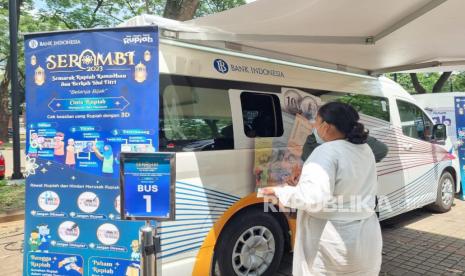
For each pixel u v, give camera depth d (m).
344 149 2.43
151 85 3.17
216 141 3.78
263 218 4.10
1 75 28.97
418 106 6.67
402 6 3.33
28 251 3.39
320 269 2.44
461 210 7.69
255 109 4.17
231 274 3.84
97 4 18.83
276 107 4.36
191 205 3.51
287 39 3.96
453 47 4.74
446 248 5.49
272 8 3.22
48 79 3.33
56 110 3.33
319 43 4.13
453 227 6.51
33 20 18.72
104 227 3.26
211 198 3.66
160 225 3.28
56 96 3.32
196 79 3.71
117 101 3.22
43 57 3.33
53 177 3.34
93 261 3.30
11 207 7.27
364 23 3.78
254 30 3.81
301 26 3.75
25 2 19.12
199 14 14.30
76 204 3.31
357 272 2.46
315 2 3.13
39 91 3.35
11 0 10.00
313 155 2.44
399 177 5.99
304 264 2.50
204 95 3.76
